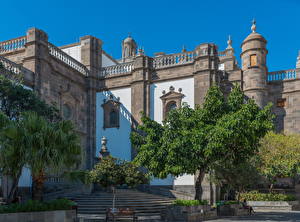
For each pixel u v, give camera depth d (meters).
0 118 14.50
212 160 20.86
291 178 36.16
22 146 14.45
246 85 38.88
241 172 25.05
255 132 19.78
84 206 23.39
